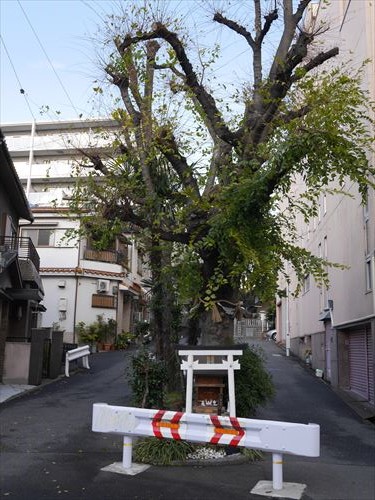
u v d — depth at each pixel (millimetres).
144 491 6203
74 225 28328
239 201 7539
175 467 7285
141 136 8742
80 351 18844
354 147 7367
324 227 20344
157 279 10773
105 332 29344
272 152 7367
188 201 8773
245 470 7199
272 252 8102
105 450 8250
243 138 8422
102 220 8648
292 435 6215
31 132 48344
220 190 7863
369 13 13172
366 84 13133
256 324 49781
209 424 6688
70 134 14336
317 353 21547
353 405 13977
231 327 8656
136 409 7082
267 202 7977
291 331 30938
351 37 15031
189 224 8352
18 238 19391
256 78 9133
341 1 16266
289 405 13727
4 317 16562
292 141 7105
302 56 8594
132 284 34312
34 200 36125
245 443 6461
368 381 14578
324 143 7109
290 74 8570
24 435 9234
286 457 8312
